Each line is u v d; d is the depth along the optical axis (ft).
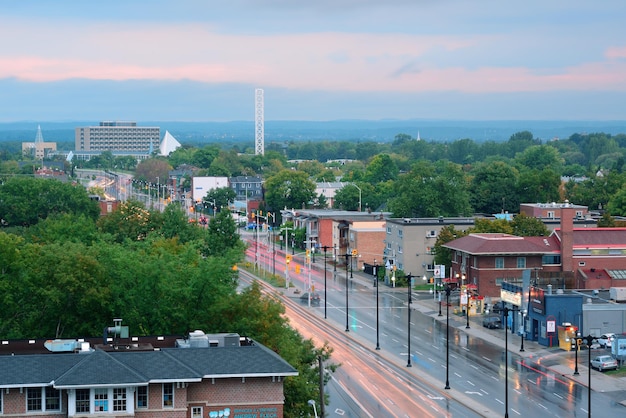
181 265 498.28
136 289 467.93
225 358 327.06
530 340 634.84
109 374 309.83
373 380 517.96
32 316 469.16
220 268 472.03
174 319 462.60
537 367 557.33
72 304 471.62
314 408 363.35
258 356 328.70
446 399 481.05
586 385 513.04
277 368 324.60
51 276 471.21
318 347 574.56
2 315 475.72
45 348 353.31
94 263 475.72
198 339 347.36
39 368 312.91
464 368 552.00
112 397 310.45
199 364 323.98
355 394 486.38
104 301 462.60
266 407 326.24
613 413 457.27
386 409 458.09
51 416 311.88
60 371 312.91
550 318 615.16
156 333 458.09
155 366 317.22
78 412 309.42
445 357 581.53
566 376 534.37
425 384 512.63
